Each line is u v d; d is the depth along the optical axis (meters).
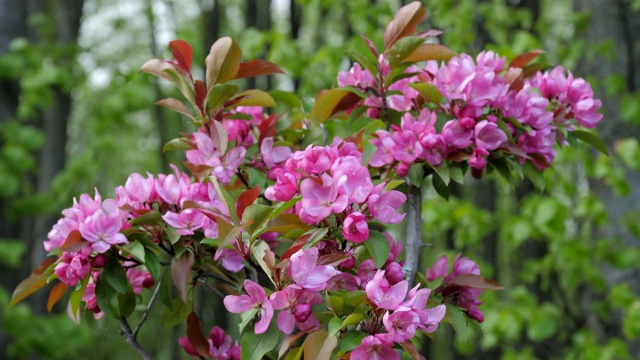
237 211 2.18
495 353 9.47
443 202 6.80
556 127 2.64
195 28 13.60
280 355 1.97
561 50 6.30
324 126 3.07
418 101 2.65
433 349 14.06
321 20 10.84
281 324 1.97
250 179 2.61
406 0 7.21
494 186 10.55
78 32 10.74
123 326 2.46
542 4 9.93
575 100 2.64
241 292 2.36
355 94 2.65
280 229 2.08
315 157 2.02
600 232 6.36
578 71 6.47
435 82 2.52
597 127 6.08
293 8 9.66
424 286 2.55
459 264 2.54
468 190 11.42
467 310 2.50
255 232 2.06
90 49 9.43
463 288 2.49
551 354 7.30
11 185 7.45
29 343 7.52
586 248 5.86
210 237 2.27
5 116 7.73
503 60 2.62
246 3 11.12
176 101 2.61
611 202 6.19
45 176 9.75
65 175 8.81
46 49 8.73
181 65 2.52
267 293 2.04
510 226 6.26
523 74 2.71
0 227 7.81
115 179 17.55
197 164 2.52
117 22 12.59
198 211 2.29
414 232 2.48
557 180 6.43
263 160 2.71
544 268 6.41
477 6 7.45
